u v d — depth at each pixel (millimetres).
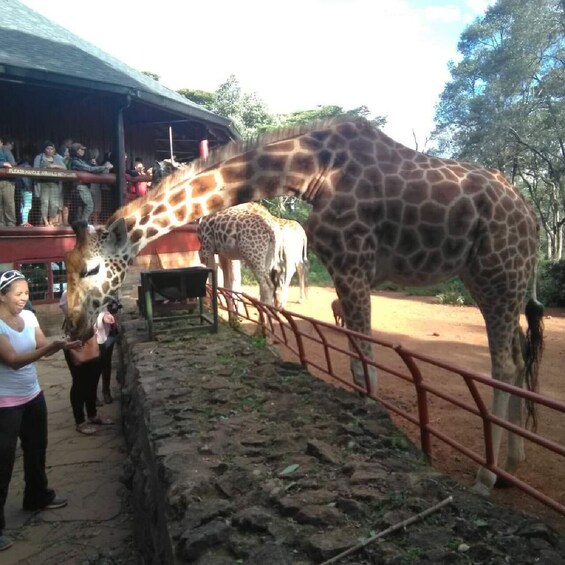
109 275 4375
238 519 2146
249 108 33844
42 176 9492
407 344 9539
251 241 9516
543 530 1991
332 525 2111
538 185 32219
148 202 4465
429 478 2434
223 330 6742
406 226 4004
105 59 12852
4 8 12672
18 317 3951
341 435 3094
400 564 1832
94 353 5824
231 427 3279
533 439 2336
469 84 27219
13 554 3812
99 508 4422
